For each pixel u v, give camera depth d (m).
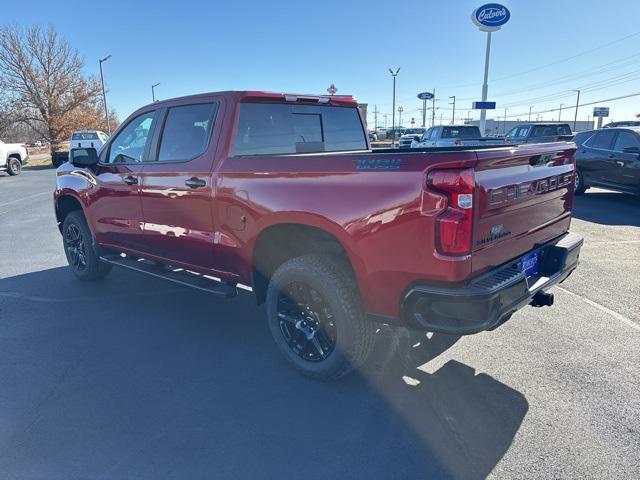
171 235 4.37
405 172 2.80
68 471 2.61
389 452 2.75
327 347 3.46
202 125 4.11
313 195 3.22
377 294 3.06
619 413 3.06
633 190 10.64
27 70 39.97
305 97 4.45
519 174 3.15
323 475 2.57
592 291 5.26
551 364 3.69
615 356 3.81
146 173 4.48
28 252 7.55
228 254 3.92
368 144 5.18
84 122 42.47
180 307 5.06
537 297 3.36
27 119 41.56
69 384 3.51
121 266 5.01
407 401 3.25
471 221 2.72
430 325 2.86
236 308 5.03
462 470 2.60
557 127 18.41
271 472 2.59
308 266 3.34
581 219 9.22
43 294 5.50
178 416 3.11
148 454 2.74
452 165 2.65
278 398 3.31
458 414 3.10
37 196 15.07
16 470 2.62
